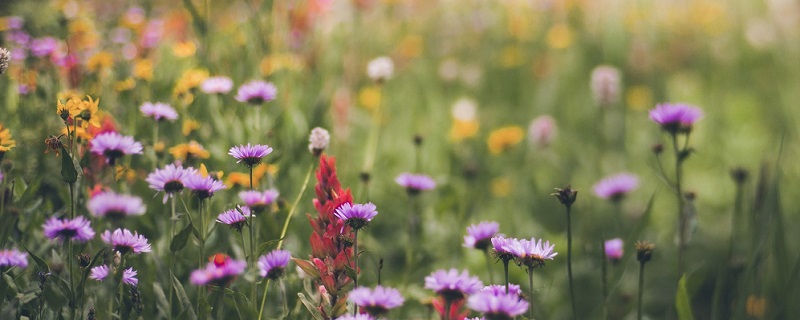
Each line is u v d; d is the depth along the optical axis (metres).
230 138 1.94
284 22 2.54
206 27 2.13
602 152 3.46
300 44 2.80
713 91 4.32
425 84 3.85
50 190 1.83
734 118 3.91
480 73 4.14
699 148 3.53
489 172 3.12
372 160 2.45
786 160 3.34
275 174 1.95
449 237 2.30
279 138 2.06
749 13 5.37
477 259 2.12
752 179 3.16
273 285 1.71
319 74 2.76
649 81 4.40
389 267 2.16
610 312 2.15
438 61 4.32
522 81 4.32
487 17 4.71
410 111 3.47
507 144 3.03
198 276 1.50
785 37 4.89
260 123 2.03
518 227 2.59
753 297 1.91
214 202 1.80
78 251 1.67
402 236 2.27
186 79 1.96
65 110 1.61
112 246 1.50
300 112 2.25
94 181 1.75
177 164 1.77
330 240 1.54
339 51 3.12
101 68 2.05
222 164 1.91
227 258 1.52
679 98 4.16
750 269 1.84
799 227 2.65
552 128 3.15
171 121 1.97
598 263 2.31
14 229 1.70
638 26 4.92
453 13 4.70
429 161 3.00
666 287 2.38
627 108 4.05
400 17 4.41
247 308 1.55
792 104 4.07
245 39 2.28
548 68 4.27
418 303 1.97
